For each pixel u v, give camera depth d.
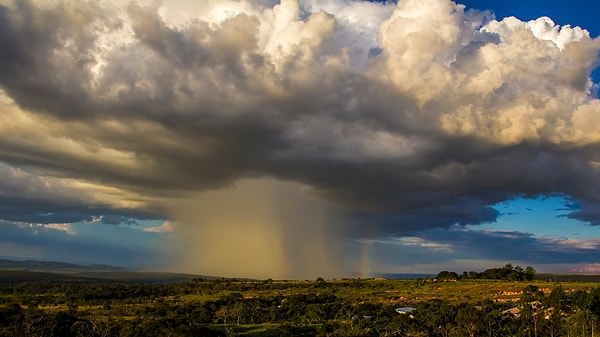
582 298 146.62
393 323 139.25
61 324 133.75
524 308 142.50
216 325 157.62
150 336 126.38
